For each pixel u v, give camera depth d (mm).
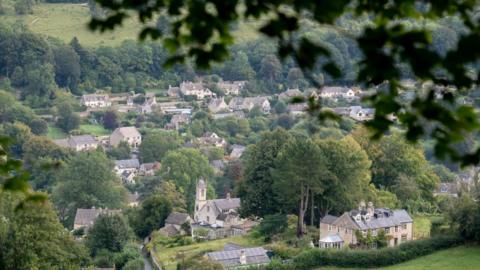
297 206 149500
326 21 17359
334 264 124312
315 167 141625
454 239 129375
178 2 18203
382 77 17359
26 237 95625
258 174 154250
